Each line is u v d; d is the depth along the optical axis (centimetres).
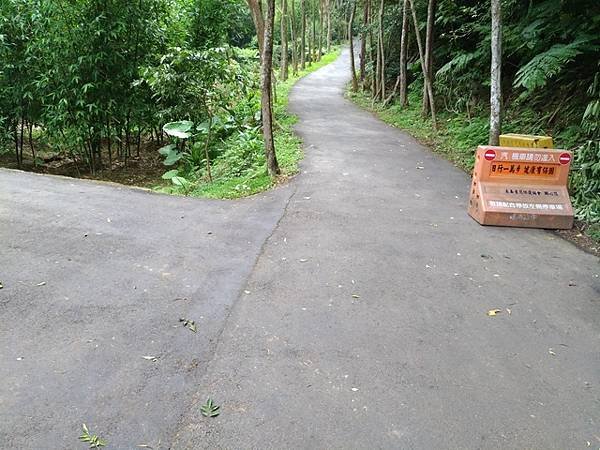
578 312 365
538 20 816
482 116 1094
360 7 2358
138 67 976
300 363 291
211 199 636
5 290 367
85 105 948
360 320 341
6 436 228
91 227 507
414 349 309
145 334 316
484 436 239
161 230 507
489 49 1019
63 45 913
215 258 439
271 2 684
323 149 939
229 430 237
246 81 1068
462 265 441
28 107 1052
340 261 439
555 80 884
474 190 573
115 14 933
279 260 438
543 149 561
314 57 3781
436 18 1320
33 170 1067
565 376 288
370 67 1925
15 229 493
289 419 245
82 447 223
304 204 602
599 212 559
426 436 237
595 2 743
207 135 950
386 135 1128
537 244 500
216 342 310
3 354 290
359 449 228
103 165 1110
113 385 266
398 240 495
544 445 235
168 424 240
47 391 259
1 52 981
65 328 320
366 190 671
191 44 1148
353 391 268
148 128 1124
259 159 842
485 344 318
